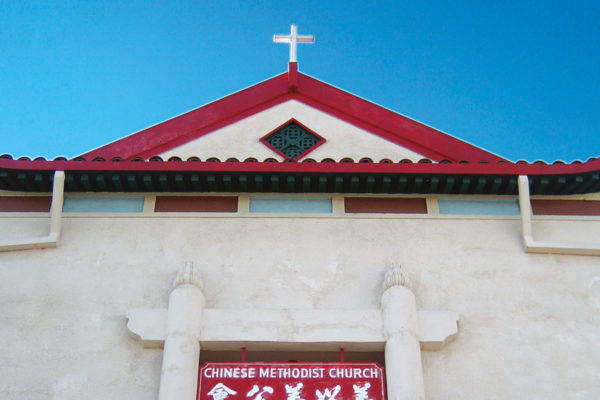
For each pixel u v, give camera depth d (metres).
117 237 16.64
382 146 19.20
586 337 15.47
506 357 15.16
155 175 16.77
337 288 15.98
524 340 15.38
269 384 14.59
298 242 16.61
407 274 15.79
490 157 18.81
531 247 16.50
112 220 16.89
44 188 17.14
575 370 15.05
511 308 15.80
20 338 15.21
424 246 16.64
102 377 14.79
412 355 14.69
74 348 15.11
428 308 15.76
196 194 17.20
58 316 15.51
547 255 16.58
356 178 16.80
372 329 15.18
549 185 17.14
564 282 16.19
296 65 20.41
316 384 14.60
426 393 14.71
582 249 16.47
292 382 14.61
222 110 19.67
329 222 16.92
